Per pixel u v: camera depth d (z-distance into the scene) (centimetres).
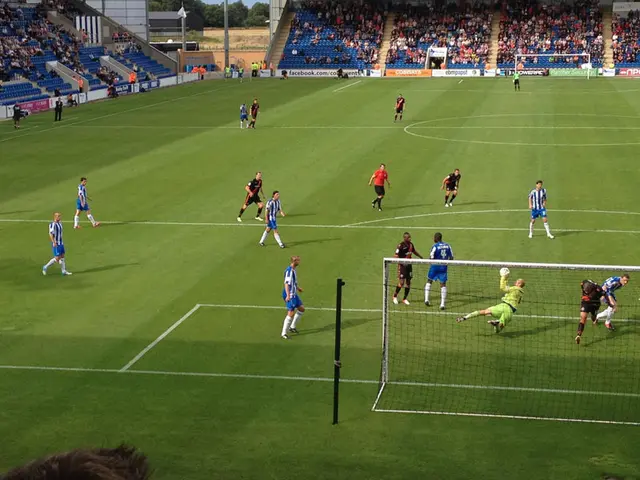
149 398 1625
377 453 1402
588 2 9806
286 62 9844
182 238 2833
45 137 5131
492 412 1547
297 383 1688
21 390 1667
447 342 1892
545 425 1494
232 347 1884
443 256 2088
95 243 2791
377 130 5116
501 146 4488
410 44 9719
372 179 3184
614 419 1512
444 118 5594
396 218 3055
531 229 2766
